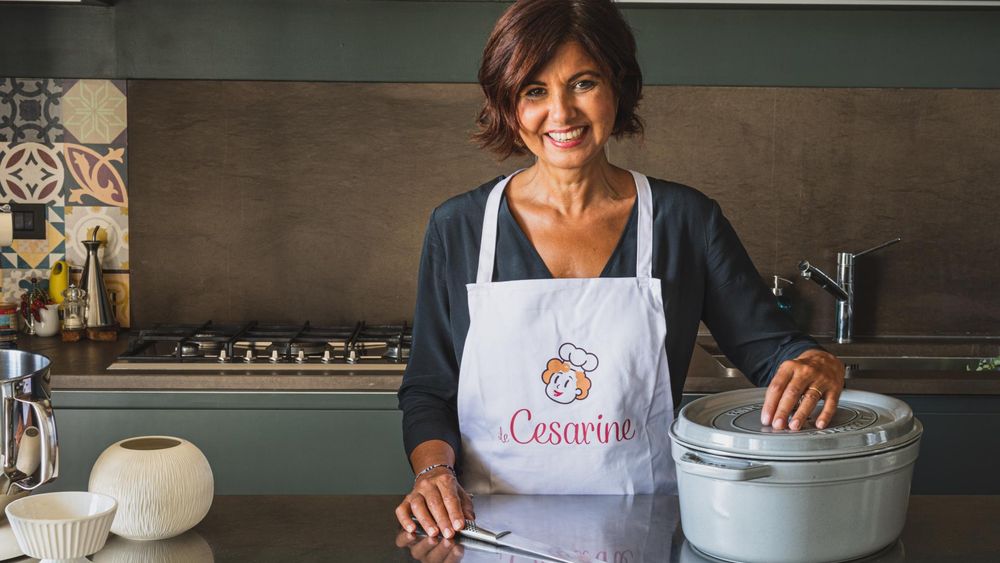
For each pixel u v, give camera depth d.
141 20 2.97
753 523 1.10
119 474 1.19
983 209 3.12
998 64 2.99
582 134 1.48
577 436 1.58
